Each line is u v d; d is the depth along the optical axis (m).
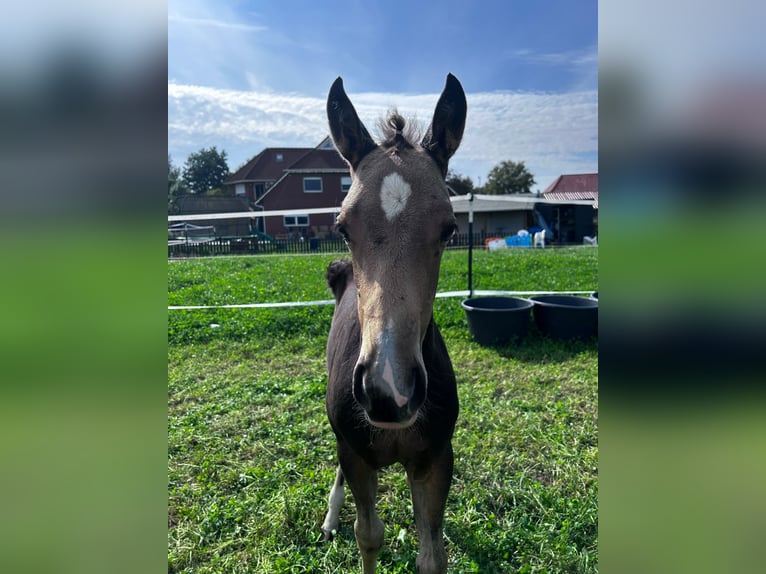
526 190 58.53
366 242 1.90
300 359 6.33
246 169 44.16
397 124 2.38
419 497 2.72
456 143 2.30
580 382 5.30
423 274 1.88
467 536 3.08
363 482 2.47
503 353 6.30
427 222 1.90
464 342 6.74
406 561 2.92
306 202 33.41
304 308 8.35
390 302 1.76
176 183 56.28
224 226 34.06
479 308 6.72
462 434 4.19
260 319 7.72
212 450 4.08
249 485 3.60
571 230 32.25
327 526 3.18
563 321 6.62
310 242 21.94
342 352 2.42
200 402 5.11
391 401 1.64
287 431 4.30
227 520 3.26
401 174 1.98
